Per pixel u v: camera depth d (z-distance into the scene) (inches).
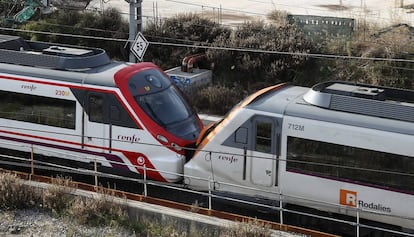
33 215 865.5
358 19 1727.4
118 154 967.0
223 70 1649.9
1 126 1049.5
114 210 856.3
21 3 2091.5
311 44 1616.6
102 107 967.0
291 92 908.0
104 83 965.8
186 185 922.7
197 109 1473.9
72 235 810.8
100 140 975.0
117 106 957.2
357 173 797.9
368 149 788.0
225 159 880.9
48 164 973.8
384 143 778.8
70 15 1966.0
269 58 1617.9
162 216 832.9
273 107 849.5
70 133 995.3
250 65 1612.9
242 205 880.9
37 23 1972.2
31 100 1018.1
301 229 798.5
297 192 838.5
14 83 1027.3
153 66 1046.4
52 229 826.8
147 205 860.6
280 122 835.4
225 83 1619.1
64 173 1034.7
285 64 1592.0
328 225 857.5
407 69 1514.5
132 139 954.1
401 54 1546.5
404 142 767.7
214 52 1648.6
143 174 957.8
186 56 1679.4
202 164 903.7
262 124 847.7
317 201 828.6
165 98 993.5
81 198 885.8
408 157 767.1
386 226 813.9
